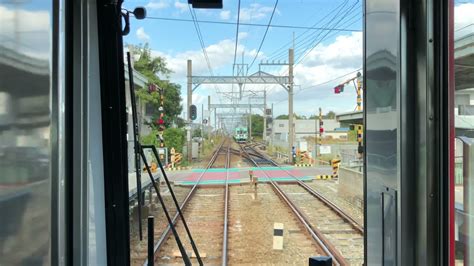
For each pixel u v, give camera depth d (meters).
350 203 12.21
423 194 1.57
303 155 29.20
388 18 1.71
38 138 1.35
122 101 2.09
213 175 20.08
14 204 1.24
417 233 1.59
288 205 11.62
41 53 1.37
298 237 8.32
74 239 1.63
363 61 1.98
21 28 1.28
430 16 1.57
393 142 1.66
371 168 1.89
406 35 1.61
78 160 1.64
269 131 54.66
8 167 1.22
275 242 7.41
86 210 1.70
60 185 1.48
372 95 1.87
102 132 2.02
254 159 32.00
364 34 1.97
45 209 1.38
